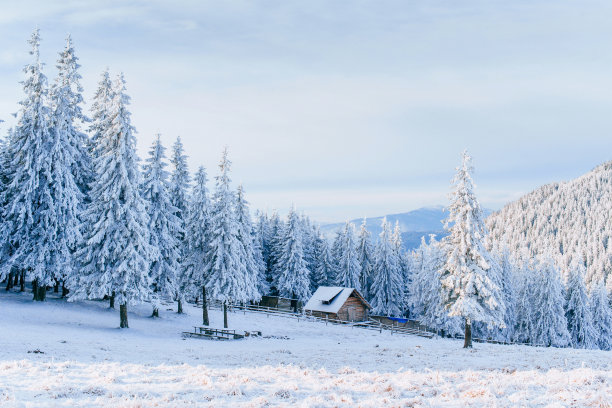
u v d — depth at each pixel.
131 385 11.70
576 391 11.10
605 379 12.95
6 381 11.45
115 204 32.56
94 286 31.67
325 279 75.62
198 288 41.97
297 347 30.56
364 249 78.56
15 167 35.75
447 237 35.62
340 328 50.25
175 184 44.72
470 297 33.97
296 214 67.00
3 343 20.59
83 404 9.38
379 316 62.53
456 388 12.22
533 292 65.50
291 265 65.00
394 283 72.62
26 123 34.22
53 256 33.72
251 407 9.59
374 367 18.08
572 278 69.19
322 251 76.75
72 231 34.53
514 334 65.06
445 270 35.94
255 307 62.19
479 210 34.53
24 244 33.16
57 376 12.40
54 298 39.47
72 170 38.44
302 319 54.12
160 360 18.83
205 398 10.41
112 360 17.98
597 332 68.19
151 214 39.66
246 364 18.67
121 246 32.47
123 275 32.38
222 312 52.56
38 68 34.06
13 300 35.72
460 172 35.12
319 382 13.13
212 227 39.72
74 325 31.42
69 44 38.75
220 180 40.31
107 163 33.03
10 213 32.66
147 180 39.84
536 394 11.04
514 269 73.56
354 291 59.81
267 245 77.06
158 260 39.38
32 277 33.28
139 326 35.62
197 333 35.19
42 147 33.69
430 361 20.91
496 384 12.42
